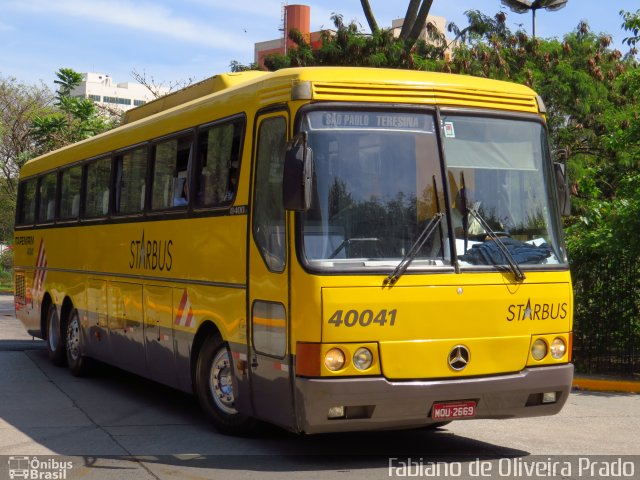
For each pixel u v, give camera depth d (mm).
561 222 8477
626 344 14266
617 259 14227
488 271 7844
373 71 7984
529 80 22016
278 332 7734
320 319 7312
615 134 15453
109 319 12250
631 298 14203
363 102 7816
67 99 40469
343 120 7754
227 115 9086
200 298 9359
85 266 13305
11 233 49781
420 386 7449
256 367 8133
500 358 7828
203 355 9367
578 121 23172
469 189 7996
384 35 22531
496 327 7828
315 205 7535
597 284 14383
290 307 7520
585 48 24625
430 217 7789
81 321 13477
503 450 8602
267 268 7957
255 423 8984
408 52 22531
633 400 12125
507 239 8062
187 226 9758
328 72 7852
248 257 8312
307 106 7695
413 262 7617
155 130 10984
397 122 7875
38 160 16469
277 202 7922
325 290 7336
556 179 8633
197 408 11062
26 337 19922
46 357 16250
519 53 23094
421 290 7551
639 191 14078
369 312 7398
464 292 7695
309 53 23562
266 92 8289
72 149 14391
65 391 12367
